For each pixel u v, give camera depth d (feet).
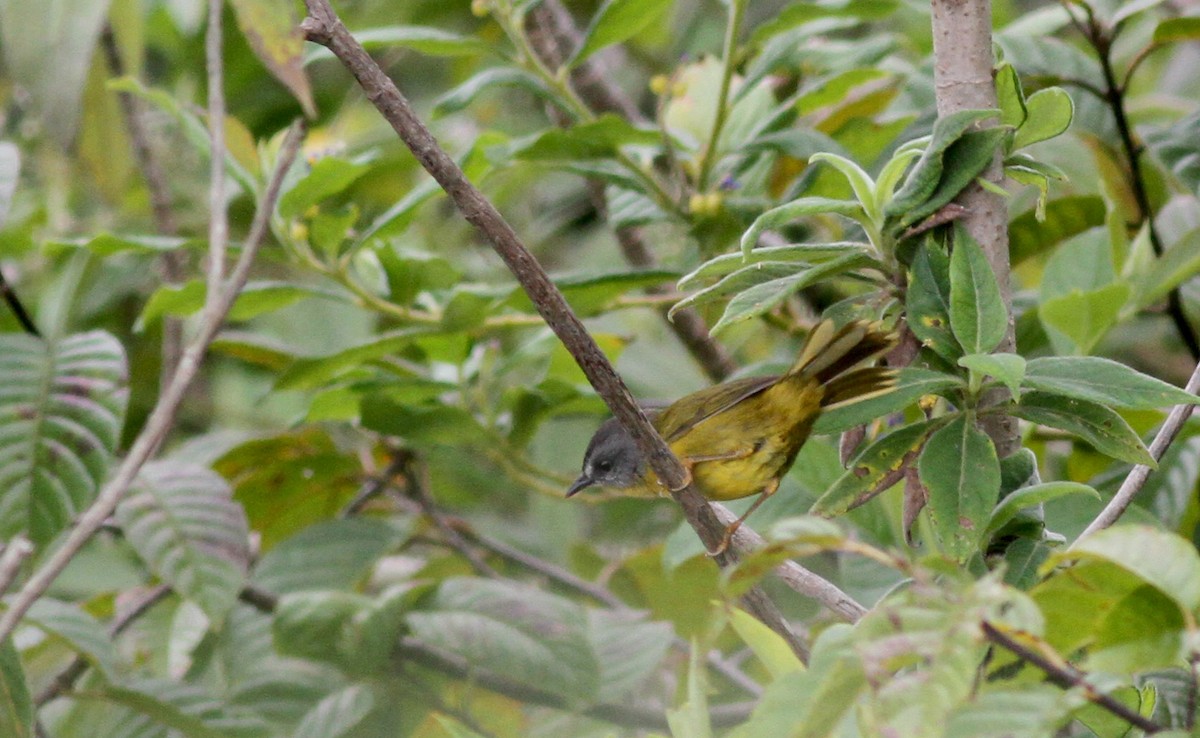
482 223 15.83
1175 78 41.47
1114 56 33.09
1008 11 39.55
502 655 24.56
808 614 29.50
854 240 22.74
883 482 16.85
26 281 38.78
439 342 29.09
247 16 15.79
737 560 17.47
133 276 39.45
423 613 25.45
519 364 30.32
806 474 23.06
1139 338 34.58
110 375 24.39
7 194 25.82
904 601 11.31
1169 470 25.00
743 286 17.53
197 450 31.42
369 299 27.71
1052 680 12.53
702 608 30.50
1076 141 31.50
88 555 33.63
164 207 36.01
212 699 25.39
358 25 40.09
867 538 23.03
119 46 23.53
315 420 30.60
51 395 24.17
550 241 42.52
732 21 26.76
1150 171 31.50
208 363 41.09
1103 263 26.91
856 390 17.66
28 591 17.04
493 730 26.99
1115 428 15.90
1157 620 12.04
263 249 27.22
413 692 26.89
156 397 39.55
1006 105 16.79
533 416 29.71
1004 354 14.82
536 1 26.84
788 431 21.76
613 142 27.12
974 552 15.87
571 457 36.27
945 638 10.99
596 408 30.35
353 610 25.61
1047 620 12.74
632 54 45.11
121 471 17.85
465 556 31.81
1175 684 16.43
